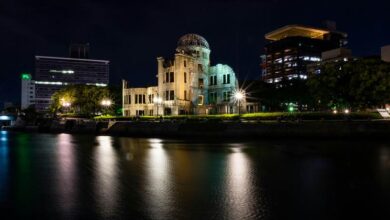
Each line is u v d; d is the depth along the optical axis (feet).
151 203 61.46
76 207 59.41
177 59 341.21
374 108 254.68
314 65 517.14
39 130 422.82
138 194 68.23
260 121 222.28
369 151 135.95
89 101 415.03
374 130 180.65
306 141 186.19
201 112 344.28
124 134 286.46
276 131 205.36
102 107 420.36
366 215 53.93
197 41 371.15
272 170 95.35
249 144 179.01
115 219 52.80
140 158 126.52
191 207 58.70
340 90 220.84
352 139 183.52
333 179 81.71
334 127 189.16
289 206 58.85
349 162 108.68
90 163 114.42
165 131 259.39
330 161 111.24
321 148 150.00
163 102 341.21
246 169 97.76
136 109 371.56
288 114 225.76
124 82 384.88
